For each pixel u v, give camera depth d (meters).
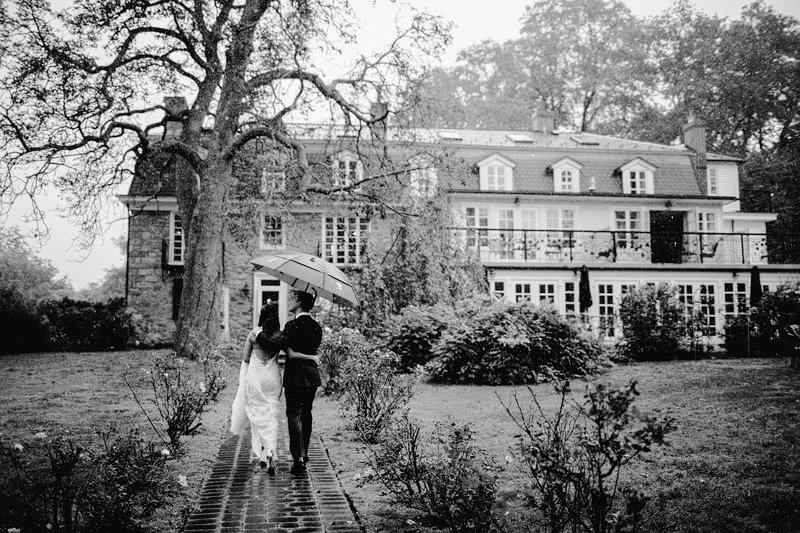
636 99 40.75
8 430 8.09
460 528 4.40
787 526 4.77
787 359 17.53
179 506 5.33
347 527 4.91
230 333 25.20
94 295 58.94
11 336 21.64
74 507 4.93
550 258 27.03
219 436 8.33
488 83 42.66
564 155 28.61
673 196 27.84
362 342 12.41
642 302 19.34
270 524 4.96
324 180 20.19
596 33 41.41
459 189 26.42
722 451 6.96
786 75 38.00
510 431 8.27
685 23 40.56
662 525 4.83
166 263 25.50
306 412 6.76
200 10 19.05
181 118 20.83
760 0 39.66
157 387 12.19
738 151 40.62
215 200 18.66
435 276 19.45
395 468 5.29
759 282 22.39
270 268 6.99
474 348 14.54
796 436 7.43
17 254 48.38
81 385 12.84
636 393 3.86
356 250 23.88
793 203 37.09
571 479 4.17
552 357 14.66
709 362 17.14
